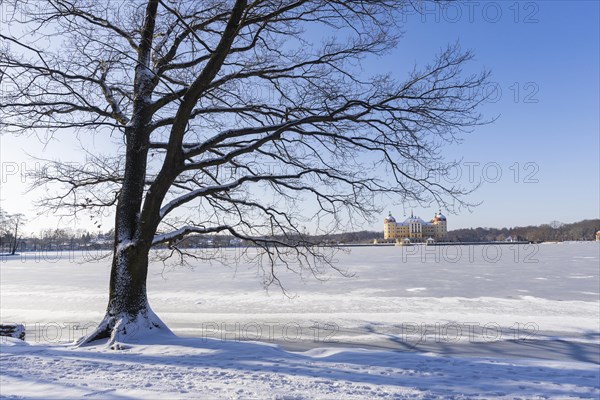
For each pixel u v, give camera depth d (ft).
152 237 33.60
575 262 175.63
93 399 16.03
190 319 55.77
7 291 98.58
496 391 18.79
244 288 95.71
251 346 28.78
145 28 35.96
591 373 23.57
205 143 34.45
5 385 17.97
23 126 34.94
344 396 17.06
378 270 140.46
